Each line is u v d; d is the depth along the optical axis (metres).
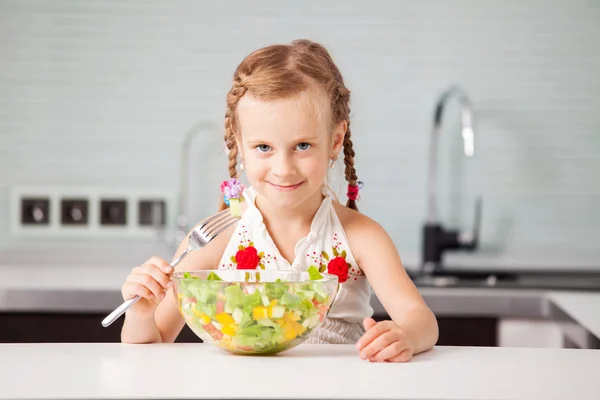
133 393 1.07
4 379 1.15
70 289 2.72
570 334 2.41
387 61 3.68
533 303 2.73
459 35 3.68
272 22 3.66
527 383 1.17
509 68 3.68
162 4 3.64
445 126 3.69
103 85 3.64
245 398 1.05
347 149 1.92
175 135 3.66
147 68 3.65
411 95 3.69
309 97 1.54
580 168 3.70
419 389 1.12
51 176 3.64
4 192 3.63
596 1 3.68
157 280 1.54
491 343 2.74
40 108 3.63
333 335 1.83
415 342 1.41
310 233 1.83
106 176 3.64
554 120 3.69
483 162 3.69
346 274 1.82
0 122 3.62
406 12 3.68
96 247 3.64
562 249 3.70
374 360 1.33
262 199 1.87
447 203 3.69
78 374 1.19
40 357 1.33
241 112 1.57
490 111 3.69
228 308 1.32
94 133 3.64
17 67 3.62
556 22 3.69
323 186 1.92
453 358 1.38
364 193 3.69
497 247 3.70
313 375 1.20
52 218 3.62
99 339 2.74
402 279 1.74
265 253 1.83
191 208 3.66
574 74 3.69
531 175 3.69
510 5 3.69
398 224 3.69
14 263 3.61
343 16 3.67
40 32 3.63
